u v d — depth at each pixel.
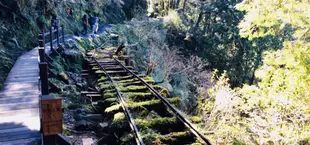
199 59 18.11
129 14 27.31
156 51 16.66
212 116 6.53
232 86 18.50
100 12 21.70
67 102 6.74
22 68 7.48
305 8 5.96
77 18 17.33
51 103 2.30
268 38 16.08
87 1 19.16
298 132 5.44
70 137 4.98
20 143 3.49
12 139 3.58
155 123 5.09
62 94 7.15
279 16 6.49
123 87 7.14
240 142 5.27
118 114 5.29
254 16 6.78
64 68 9.50
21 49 9.94
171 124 5.17
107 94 6.54
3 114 4.34
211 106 7.27
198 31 20.84
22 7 10.86
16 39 9.98
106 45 16.42
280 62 6.75
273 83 6.92
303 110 5.79
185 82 16.11
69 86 7.95
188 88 16.30
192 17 23.36
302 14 6.15
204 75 16.53
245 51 17.91
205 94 12.74
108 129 5.15
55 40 11.93
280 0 6.23
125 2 27.41
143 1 27.84
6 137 3.62
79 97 7.35
